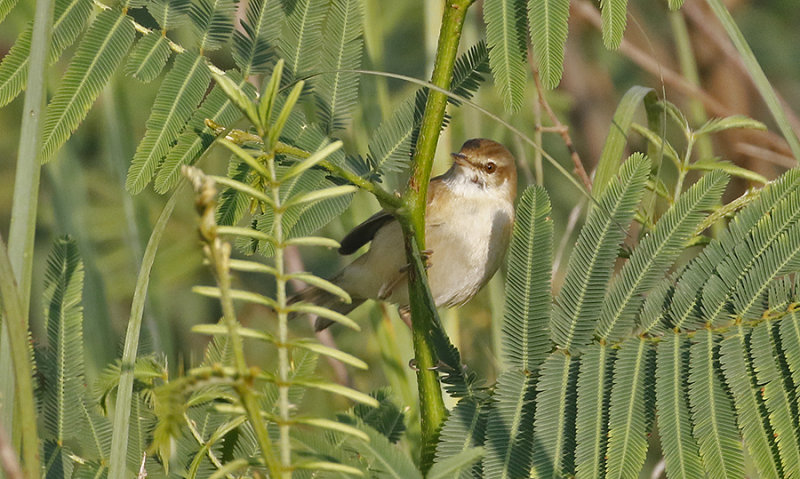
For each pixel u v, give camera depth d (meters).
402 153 6.14
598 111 12.88
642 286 5.21
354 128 7.96
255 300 3.59
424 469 5.19
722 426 4.86
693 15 12.95
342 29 5.97
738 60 12.80
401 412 5.75
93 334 7.95
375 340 9.49
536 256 5.27
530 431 5.00
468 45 9.55
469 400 5.20
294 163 5.79
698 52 13.02
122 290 9.91
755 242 5.16
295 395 5.42
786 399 4.85
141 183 5.55
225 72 5.74
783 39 13.41
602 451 4.86
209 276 10.55
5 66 5.38
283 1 5.91
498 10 5.43
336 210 5.88
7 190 11.02
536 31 5.31
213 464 5.34
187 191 10.32
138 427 5.38
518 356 5.16
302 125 5.88
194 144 5.62
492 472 4.91
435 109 5.36
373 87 8.13
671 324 5.12
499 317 8.80
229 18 5.77
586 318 5.17
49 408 5.25
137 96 8.95
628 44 11.04
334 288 3.62
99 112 9.98
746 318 5.05
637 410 4.94
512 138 11.11
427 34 9.29
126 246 10.05
